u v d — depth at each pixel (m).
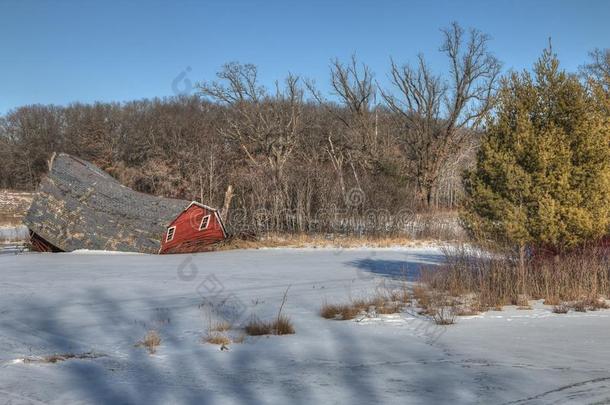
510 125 15.54
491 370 8.00
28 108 86.94
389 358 8.84
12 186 87.38
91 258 27.17
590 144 14.52
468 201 15.89
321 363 8.55
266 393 6.99
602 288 14.66
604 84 17.23
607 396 6.80
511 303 13.97
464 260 16.69
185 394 6.95
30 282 18.78
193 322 12.10
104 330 11.21
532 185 14.73
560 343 9.70
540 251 15.48
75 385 7.30
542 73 15.41
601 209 14.45
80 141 70.88
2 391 6.93
